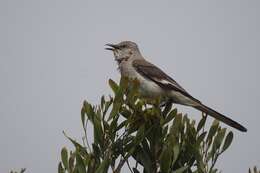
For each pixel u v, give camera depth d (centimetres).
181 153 1010
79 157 923
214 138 1022
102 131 967
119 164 968
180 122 984
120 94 984
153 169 1006
